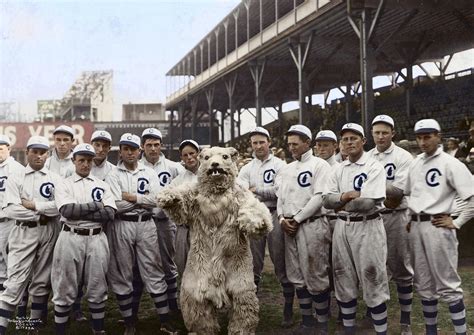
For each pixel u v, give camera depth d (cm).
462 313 458
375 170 470
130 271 551
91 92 3167
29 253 521
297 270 545
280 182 562
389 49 2306
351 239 474
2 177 603
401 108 2394
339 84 3212
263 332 556
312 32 1809
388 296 477
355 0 1419
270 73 2702
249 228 443
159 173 647
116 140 3481
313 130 3012
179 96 3756
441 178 462
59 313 505
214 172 458
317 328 541
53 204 520
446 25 1919
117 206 537
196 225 479
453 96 2134
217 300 459
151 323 599
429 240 463
